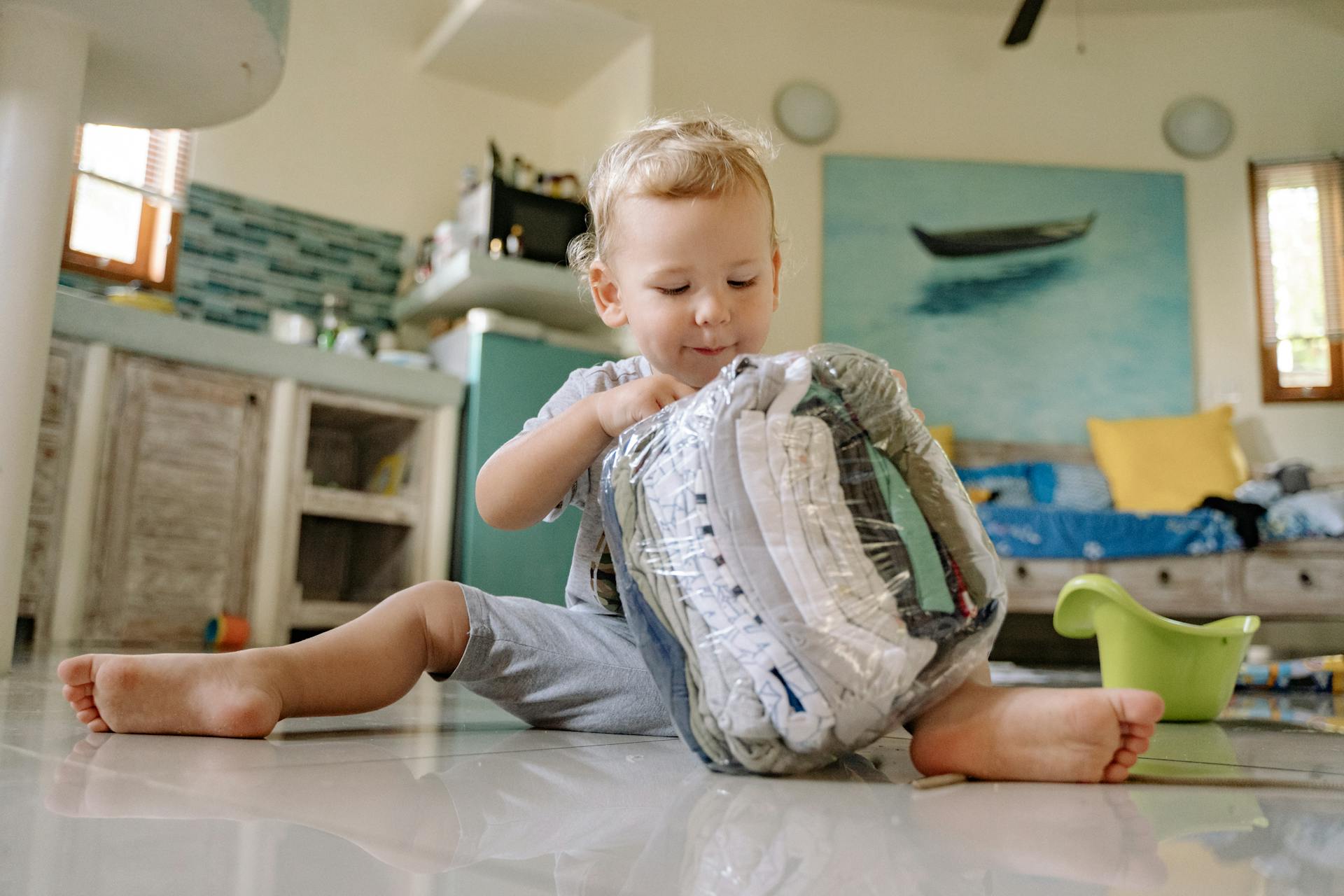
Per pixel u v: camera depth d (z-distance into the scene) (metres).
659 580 0.73
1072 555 3.40
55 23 1.64
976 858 0.45
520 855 0.43
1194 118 4.25
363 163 3.71
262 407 2.86
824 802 0.59
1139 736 0.69
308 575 3.38
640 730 0.96
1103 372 4.17
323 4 3.68
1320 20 4.27
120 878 0.37
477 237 3.32
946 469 0.76
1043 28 4.33
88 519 2.53
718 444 0.71
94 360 2.56
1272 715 1.44
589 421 0.86
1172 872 0.43
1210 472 3.86
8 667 1.51
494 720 1.09
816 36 4.19
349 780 0.62
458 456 3.23
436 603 0.95
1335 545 3.35
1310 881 0.42
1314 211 4.20
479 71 3.88
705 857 0.44
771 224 0.98
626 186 0.93
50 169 1.61
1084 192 4.25
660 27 3.96
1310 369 4.12
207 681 0.81
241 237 3.44
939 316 4.15
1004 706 0.71
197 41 1.80
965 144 4.25
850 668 0.67
